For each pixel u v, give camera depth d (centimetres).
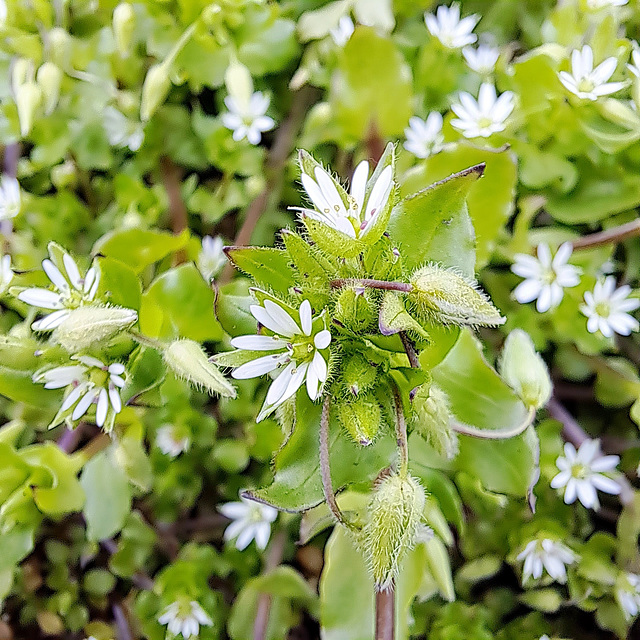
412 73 11
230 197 12
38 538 12
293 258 7
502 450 8
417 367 7
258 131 11
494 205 9
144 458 9
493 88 10
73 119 12
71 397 8
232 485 11
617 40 10
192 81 11
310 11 12
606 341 10
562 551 10
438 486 9
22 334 10
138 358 8
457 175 7
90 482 10
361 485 8
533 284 10
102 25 12
